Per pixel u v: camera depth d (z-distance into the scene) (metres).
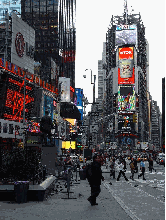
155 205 13.36
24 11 161.75
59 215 10.72
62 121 99.56
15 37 65.94
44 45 160.62
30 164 15.35
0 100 52.22
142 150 143.88
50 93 79.88
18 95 56.84
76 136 128.50
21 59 68.62
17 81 56.09
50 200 14.65
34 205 12.94
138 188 21.64
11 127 51.88
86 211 11.63
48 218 10.14
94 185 13.30
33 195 14.21
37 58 158.25
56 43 160.62
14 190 13.70
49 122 26.69
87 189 20.77
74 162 41.62
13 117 55.12
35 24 161.62
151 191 19.62
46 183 15.70
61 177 27.38
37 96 69.88
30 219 9.93
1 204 13.14
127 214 10.98
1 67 51.41
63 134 99.75
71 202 14.07
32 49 73.38
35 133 59.03
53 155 25.80
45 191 14.75
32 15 161.88
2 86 52.34
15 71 55.38
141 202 14.32
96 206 12.91
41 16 162.00
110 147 140.00
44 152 25.75
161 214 11.11
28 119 62.19
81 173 29.83
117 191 19.52
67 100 128.50
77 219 10.00
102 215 10.78
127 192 18.91
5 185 14.17
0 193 14.10
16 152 15.48
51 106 81.31
